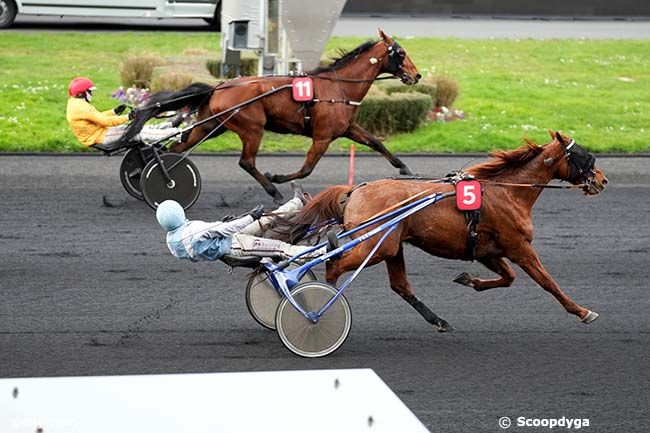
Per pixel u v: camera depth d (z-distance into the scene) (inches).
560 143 309.0
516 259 303.7
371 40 485.7
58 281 364.2
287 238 298.8
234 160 602.2
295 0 621.6
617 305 350.6
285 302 283.0
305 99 462.6
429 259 409.1
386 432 107.2
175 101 465.1
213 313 331.0
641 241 442.6
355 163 599.2
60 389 110.3
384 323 324.8
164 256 401.1
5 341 298.5
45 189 517.3
